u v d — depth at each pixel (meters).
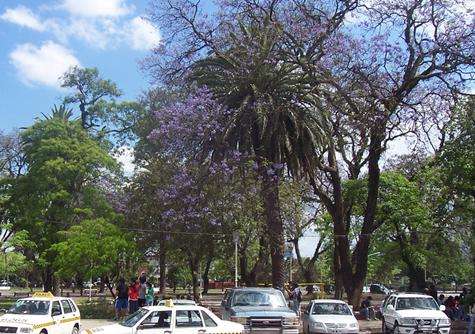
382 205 37.22
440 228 36.00
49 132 46.22
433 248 42.75
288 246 35.03
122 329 14.48
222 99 29.22
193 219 31.03
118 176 46.88
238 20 30.11
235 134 28.75
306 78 29.06
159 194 32.19
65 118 53.97
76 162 44.84
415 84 30.56
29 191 44.91
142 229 36.53
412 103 31.09
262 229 30.50
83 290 71.06
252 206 29.62
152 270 57.34
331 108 30.39
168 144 30.47
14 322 17.66
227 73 29.61
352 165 39.09
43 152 44.88
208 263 64.62
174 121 29.50
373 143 32.12
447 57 29.61
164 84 32.00
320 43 29.00
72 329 20.20
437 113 30.53
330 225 45.81
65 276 36.50
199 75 30.14
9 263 39.12
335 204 34.75
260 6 29.66
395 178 37.75
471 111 28.69
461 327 24.83
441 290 73.38
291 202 32.75
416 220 36.94
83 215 44.34
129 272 39.38
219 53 29.67
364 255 34.06
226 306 19.09
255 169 28.77
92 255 34.47
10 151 54.72
